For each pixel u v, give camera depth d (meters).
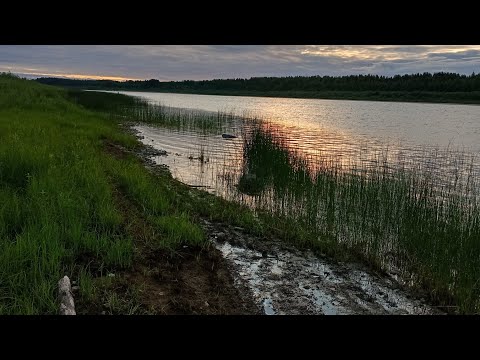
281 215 9.39
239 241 7.94
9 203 6.77
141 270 5.92
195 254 6.88
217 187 11.86
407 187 9.90
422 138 24.64
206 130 25.33
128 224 7.44
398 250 7.80
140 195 9.18
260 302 5.70
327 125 32.25
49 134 13.42
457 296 6.24
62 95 35.41
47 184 7.87
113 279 5.44
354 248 7.87
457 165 15.80
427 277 6.80
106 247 6.12
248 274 6.57
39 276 4.97
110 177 10.26
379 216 8.66
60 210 6.84
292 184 10.85
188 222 7.90
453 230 7.71
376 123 34.69
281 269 6.88
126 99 47.09
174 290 5.57
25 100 22.44
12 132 12.47
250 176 12.41
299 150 18.86
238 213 9.38
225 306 5.44
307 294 6.09
